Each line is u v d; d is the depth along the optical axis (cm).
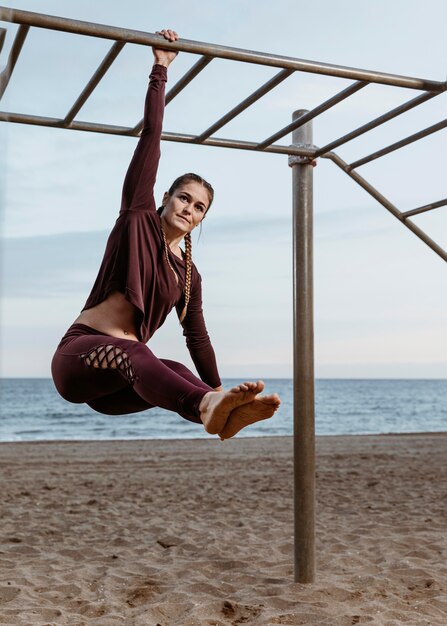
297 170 347
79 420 3647
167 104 277
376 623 314
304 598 353
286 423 3731
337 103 284
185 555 468
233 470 983
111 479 879
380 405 5312
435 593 371
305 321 348
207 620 324
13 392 5806
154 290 210
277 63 250
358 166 367
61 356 195
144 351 181
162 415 3888
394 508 651
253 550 475
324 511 635
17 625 318
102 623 324
